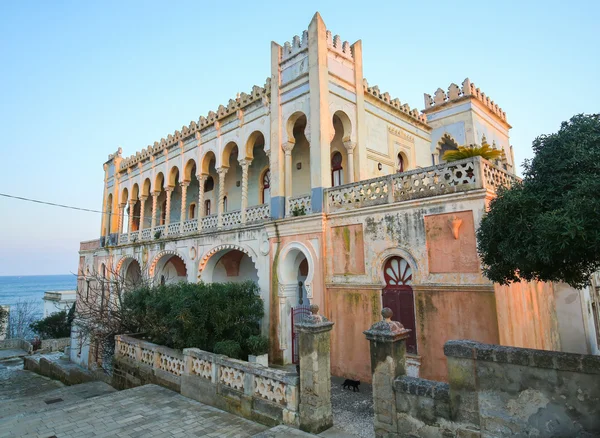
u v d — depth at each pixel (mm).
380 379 6371
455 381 5508
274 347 14195
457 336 9453
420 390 5867
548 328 12961
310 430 6824
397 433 6055
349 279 12125
